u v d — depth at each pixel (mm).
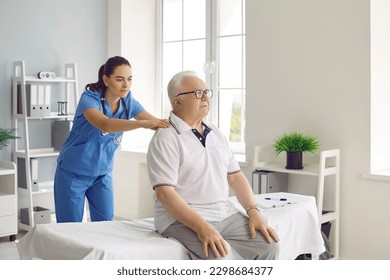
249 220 2352
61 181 3211
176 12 5047
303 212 2816
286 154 3885
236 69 4559
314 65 3744
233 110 4609
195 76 2408
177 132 2334
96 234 2332
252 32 4059
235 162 2559
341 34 3602
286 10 3859
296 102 3852
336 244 3613
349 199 3625
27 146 4395
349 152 3607
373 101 3523
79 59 4980
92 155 3170
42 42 4738
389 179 3391
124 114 3236
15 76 4473
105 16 5152
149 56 5215
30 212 4422
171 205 2211
